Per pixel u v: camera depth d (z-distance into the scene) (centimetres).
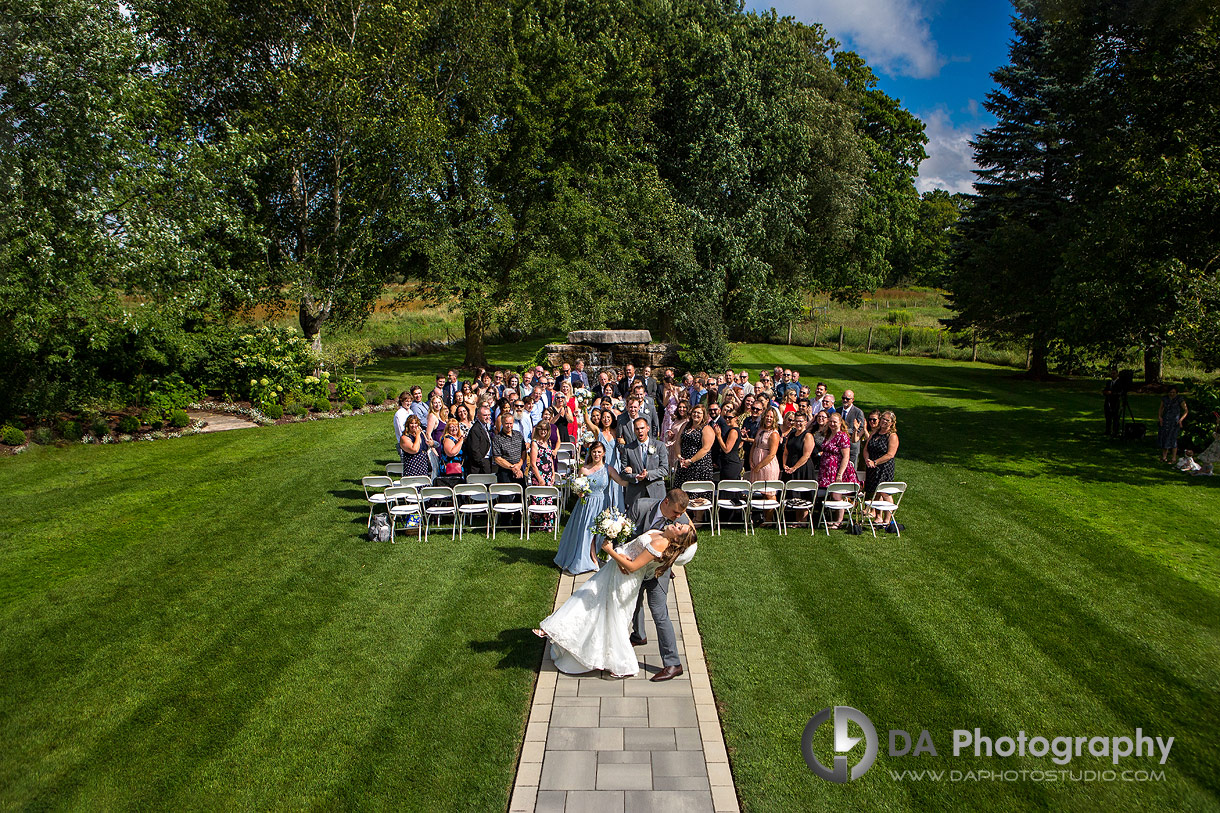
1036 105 2523
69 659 622
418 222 2283
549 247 2503
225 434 1563
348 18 2066
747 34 2834
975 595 743
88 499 1083
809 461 962
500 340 4006
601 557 789
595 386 1927
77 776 476
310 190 2141
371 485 965
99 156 1406
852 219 3152
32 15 1312
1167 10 1290
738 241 2594
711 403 1195
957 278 2767
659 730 518
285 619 692
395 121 2067
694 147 2570
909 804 448
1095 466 1302
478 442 971
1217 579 785
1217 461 1252
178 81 1866
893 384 2383
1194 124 1369
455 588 760
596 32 2747
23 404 1466
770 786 462
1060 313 1574
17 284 1329
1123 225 1278
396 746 503
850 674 591
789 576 793
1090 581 780
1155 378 2381
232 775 476
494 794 455
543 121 2497
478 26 2330
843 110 3136
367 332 3566
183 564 830
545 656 620
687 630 667
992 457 1370
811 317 4278
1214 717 536
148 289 1521
